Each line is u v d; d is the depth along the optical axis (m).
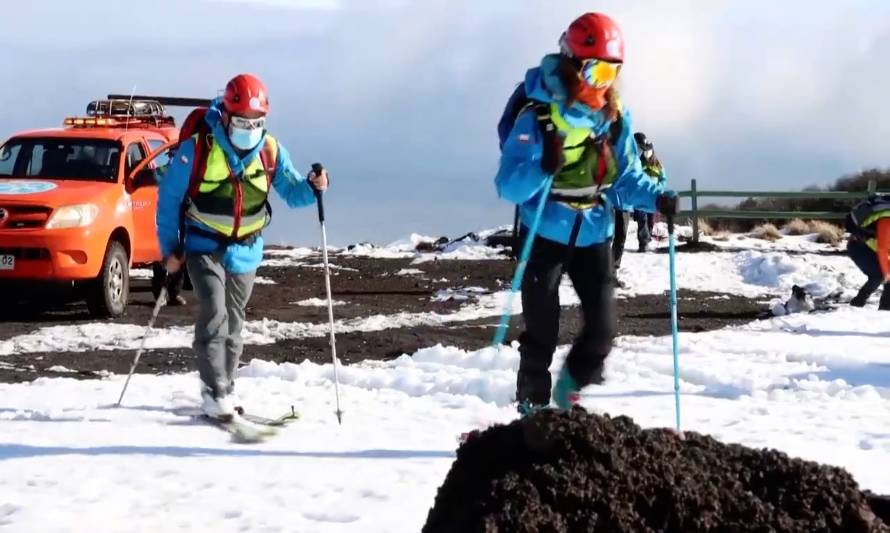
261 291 16.03
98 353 10.59
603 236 5.88
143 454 6.21
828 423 7.15
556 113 5.42
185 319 12.87
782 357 9.88
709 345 10.64
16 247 12.09
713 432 6.80
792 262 18.08
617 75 5.49
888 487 5.36
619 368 9.26
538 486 3.44
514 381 8.57
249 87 6.58
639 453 3.58
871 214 13.10
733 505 3.48
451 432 6.89
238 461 6.05
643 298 15.73
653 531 3.41
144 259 13.76
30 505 5.15
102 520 4.94
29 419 7.23
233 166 6.75
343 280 17.59
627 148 5.78
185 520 4.93
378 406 7.81
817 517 3.50
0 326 12.09
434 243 23.62
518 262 5.75
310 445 6.49
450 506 3.72
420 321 13.16
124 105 14.94
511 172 5.48
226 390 6.94
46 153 13.52
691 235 23.81
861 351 10.25
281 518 4.94
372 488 5.44
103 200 12.62
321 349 10.98
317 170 7.14
